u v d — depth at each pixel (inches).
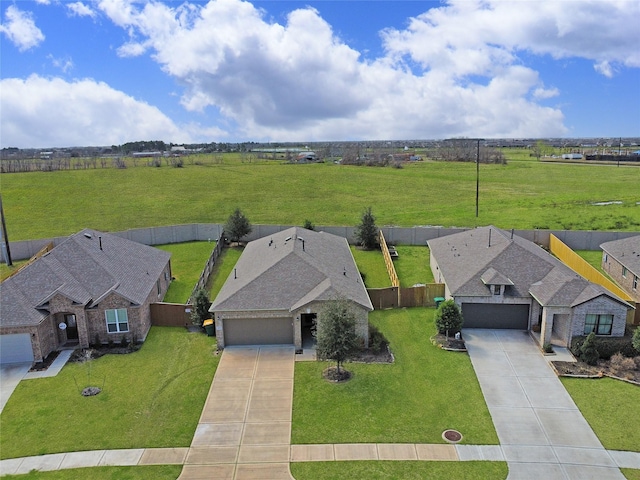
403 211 2844.5
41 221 2723.9
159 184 3922.2
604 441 780.6
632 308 1038.4
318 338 954.1
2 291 1058.7
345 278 1231.5
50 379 973.8
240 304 1083.9
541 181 3767.2
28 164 5088.6
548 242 1897.1
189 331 1197.7
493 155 6107.3
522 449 762.2
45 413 859.4
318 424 823.1
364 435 794.2
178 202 3248.0
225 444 775.1
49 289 1090.1
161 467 724.0
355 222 2637.8
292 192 3585.1
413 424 823.7
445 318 1115.9
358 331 1079.6
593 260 1747.0
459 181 3909.9
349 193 3511.3
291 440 783.1
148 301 1213.7
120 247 1393.9
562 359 1035.9
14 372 999.6
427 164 5290.4
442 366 1016.2
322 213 2891.2
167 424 827.4
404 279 1569.9
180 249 2000.5
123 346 1115.3
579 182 3651.6
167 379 973.8
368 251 1923.0
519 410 863.7
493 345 1103.6
